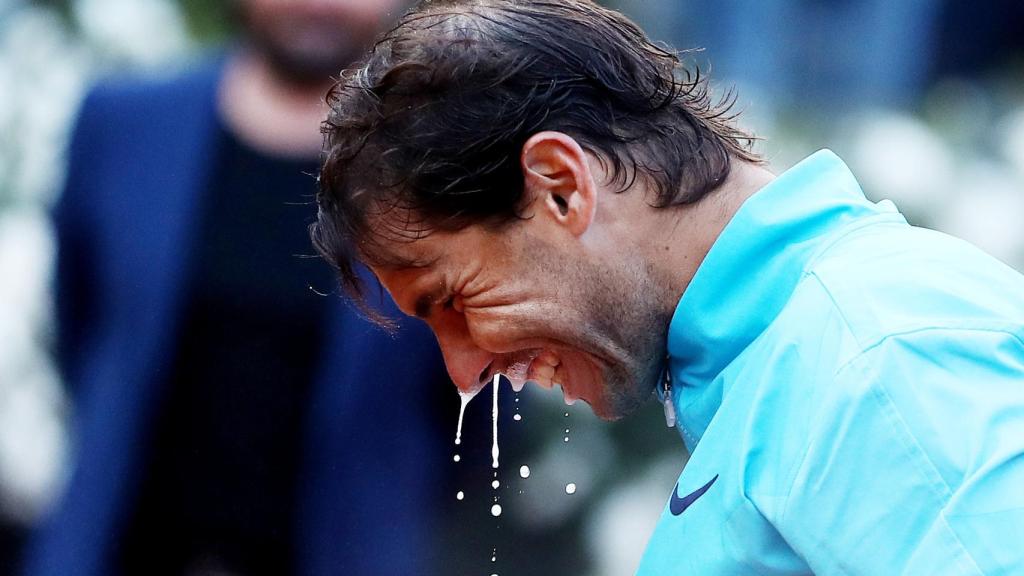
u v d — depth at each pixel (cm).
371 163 607
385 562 1121
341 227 634
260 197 1151
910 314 552
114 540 1138
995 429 523
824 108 2020
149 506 1144
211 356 1134
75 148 1202
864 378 541
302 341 1124
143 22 1717
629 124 609
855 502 536
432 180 596
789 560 575
